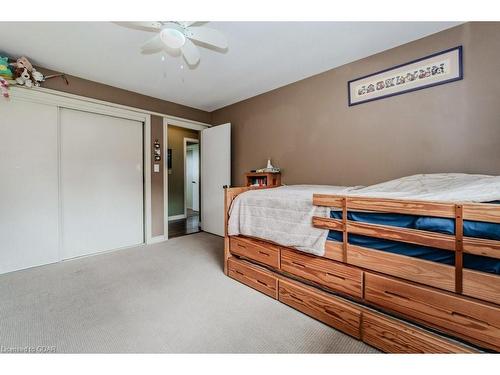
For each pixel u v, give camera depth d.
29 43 2.04
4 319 1.57
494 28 1.62
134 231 3.33
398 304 1.25
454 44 1.78
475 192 1.12
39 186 2.51
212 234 3.98
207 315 1.62
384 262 1.29
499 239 0.97
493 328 0.99
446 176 1.68
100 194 2.99
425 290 1.16
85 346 1.32
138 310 1.68
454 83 1.79
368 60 2.25
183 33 1.65
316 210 1.58
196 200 6.46
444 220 1.10
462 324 1.06
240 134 3.66
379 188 1.75
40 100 2.46
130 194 3.27
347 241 1.44
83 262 2.65
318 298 1.54
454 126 1.80
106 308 1.71
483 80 1.67
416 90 1.96
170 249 3.13
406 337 1.18
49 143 2.56
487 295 1.01
